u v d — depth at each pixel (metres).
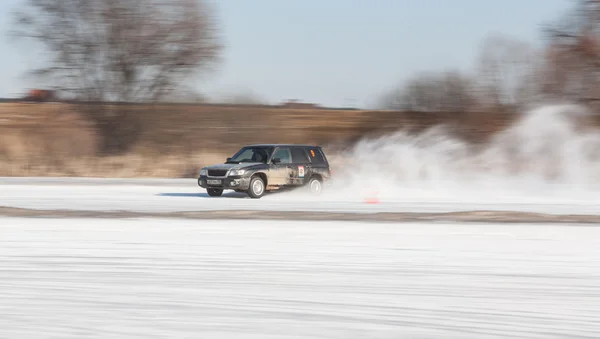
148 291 11.84
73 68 66.69
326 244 17.06
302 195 33.19
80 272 13.44
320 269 13.84
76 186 39.25
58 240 17.45
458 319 10.19
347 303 11.08
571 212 25.97
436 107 68.50
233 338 9.18
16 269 13.70
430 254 15.65
